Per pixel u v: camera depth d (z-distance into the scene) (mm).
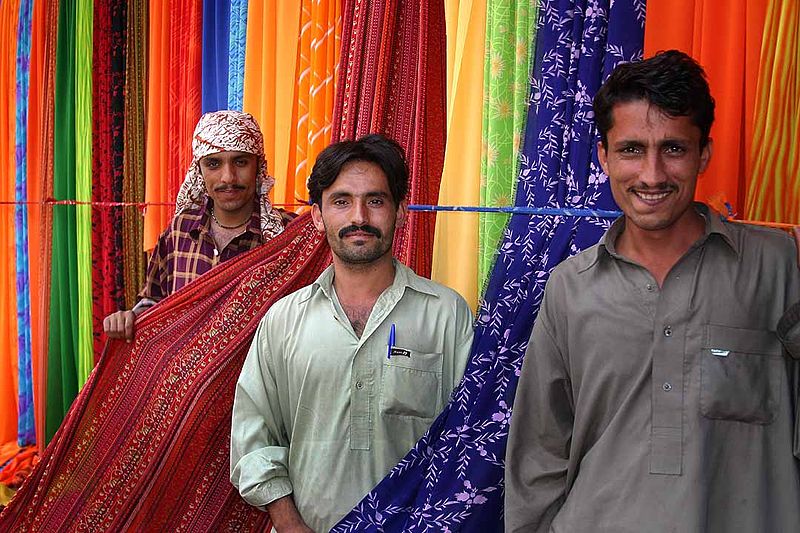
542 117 1795
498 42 1931
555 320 1503
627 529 1373
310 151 2691
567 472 1515
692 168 1356
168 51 3514
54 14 4059
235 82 3090
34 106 4230
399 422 1794
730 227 1427
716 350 1360
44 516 2412
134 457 2289
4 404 4359
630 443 1397
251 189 2525
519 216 1800
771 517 1355
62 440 2387
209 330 2246
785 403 1365
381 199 1764
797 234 1392
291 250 2262
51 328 4035
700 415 1357
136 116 3748
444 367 1823
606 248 1444
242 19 3061
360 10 2322
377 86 2266
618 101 1366
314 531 1810
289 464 1863
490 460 1699
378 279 1837
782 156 1644
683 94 1316
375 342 1796
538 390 1529
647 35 1741
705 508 1339
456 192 2064
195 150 2486
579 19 1771
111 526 2305
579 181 1747
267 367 1879
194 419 2201
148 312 2342
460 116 2049
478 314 1860
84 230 3863
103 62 3807
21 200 4301
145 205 3531
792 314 1295
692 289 1387
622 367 1406
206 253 2564
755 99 1703
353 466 1789
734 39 1727
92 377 2373
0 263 4438
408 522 1709
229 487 2205
